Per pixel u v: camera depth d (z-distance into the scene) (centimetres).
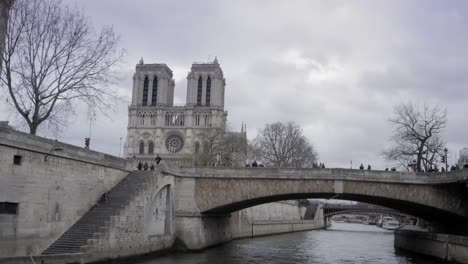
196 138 18275
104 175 4484
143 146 18725
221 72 19275
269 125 11681
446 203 5088
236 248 6216
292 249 6619
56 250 3584
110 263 3859
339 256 5941
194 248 5344
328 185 5250
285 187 5319
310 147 12019
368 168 5612
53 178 3731
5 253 3206
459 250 4581
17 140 3297
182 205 5409
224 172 5419
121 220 4059
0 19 3881
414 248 6309
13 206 3312
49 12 4309
